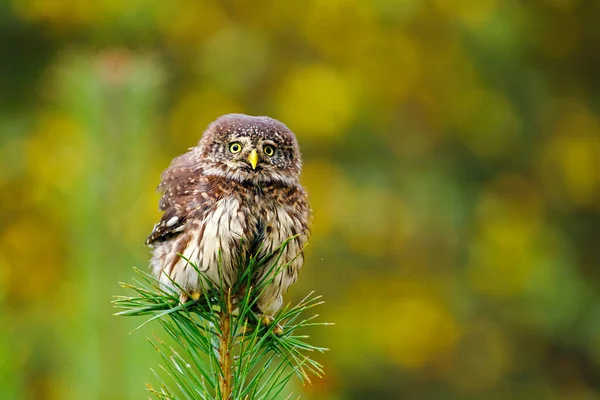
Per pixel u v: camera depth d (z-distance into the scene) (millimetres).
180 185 6312
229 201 6125
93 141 6738
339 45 14961
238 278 5410
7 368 5941
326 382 9023
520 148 15703
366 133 14664
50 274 11055
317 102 14320
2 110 14109
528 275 15391
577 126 16469
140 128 6840
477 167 15664
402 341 14648
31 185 12578
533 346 15867
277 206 6254
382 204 14422
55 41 14445
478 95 15164
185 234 6074
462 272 15117
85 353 6141
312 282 14508
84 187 6605
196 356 4691
